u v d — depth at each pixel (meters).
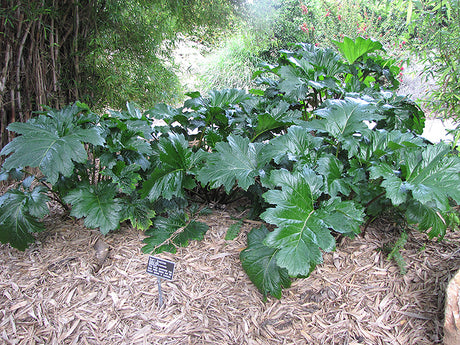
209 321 1.71
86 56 3.13
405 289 1.85
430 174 1.80
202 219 2.38
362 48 2.88
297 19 6.95
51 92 3.07
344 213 1.76
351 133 2.01
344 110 2.13
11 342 1.59
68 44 3.10
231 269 2.00
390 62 3.11
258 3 4.87
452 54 2.34
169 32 3.97
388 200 2.04
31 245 2.17
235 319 1.73
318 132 2.48
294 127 2.08
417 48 2.67
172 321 1.71
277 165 2.23
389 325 1.69
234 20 4.71
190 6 3.85
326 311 1.76
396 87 3.16
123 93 3.61
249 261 1.90
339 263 2.02
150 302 1.80
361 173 1.98
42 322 1.69
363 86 2.78
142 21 3.56
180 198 2.34
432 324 1.66
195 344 1.60
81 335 1.63
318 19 6.85
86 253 2.09
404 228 2.23
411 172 1.89
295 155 2.00
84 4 3.00
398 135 2.07
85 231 2.29
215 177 2.00
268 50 7.04
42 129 1.99
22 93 2.89
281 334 1.65
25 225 2.00
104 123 2.26
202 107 2.62
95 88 3.41
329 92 2.83
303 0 7.08
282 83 2.57
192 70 6.87
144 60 3.87
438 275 1.90
